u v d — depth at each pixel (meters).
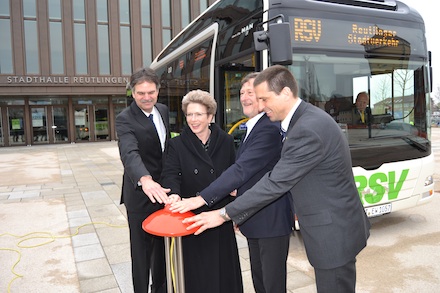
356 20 4.43
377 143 4.42
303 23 4.17
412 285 3.43
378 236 4.79
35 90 21.73
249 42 4.39
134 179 2.47
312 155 1.91
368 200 4.33
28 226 5.59
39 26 21.69
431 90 4.91
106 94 23.38
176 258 2.08
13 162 14.53
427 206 6.19
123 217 6.00
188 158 2.55
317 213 1.99
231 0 4.99
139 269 2.87
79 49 22.70
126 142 2.65
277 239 2.46
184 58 6.48
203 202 2.22
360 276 3.65
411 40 4.73
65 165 13.23
